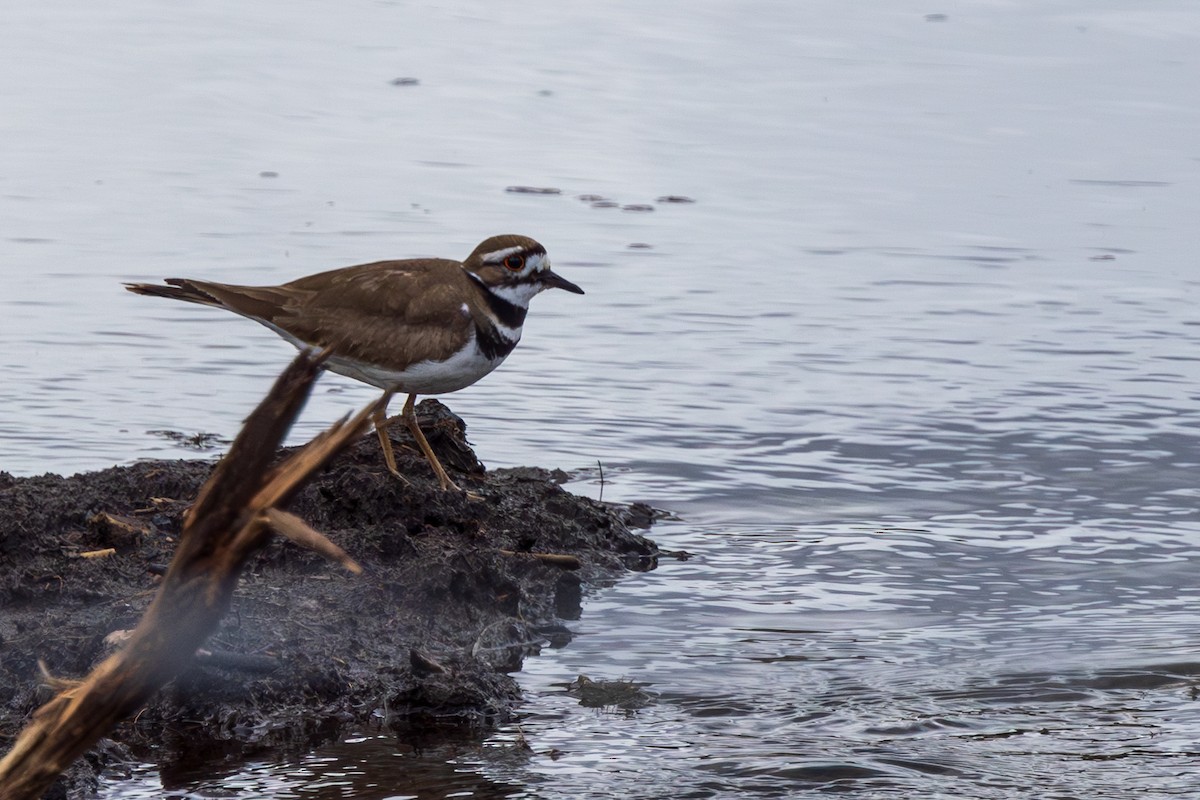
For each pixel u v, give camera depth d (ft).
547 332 58.59
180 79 99.76
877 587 38.27
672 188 79.10
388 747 29.09
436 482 41.01
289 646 32.27
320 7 121.70
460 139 87.61
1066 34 114.21
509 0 124.26
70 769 27.07
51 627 32.30
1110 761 28.68
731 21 117.60
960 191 79.20
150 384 51.70
